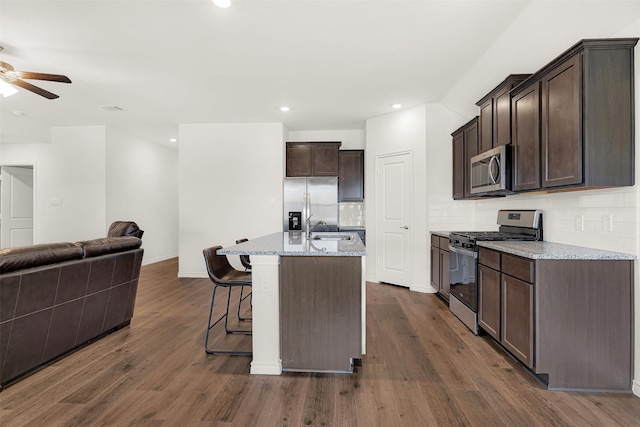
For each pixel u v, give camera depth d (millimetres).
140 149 6383
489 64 3105
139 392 2020
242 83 3684
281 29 2594
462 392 2020
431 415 1794
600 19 2133
